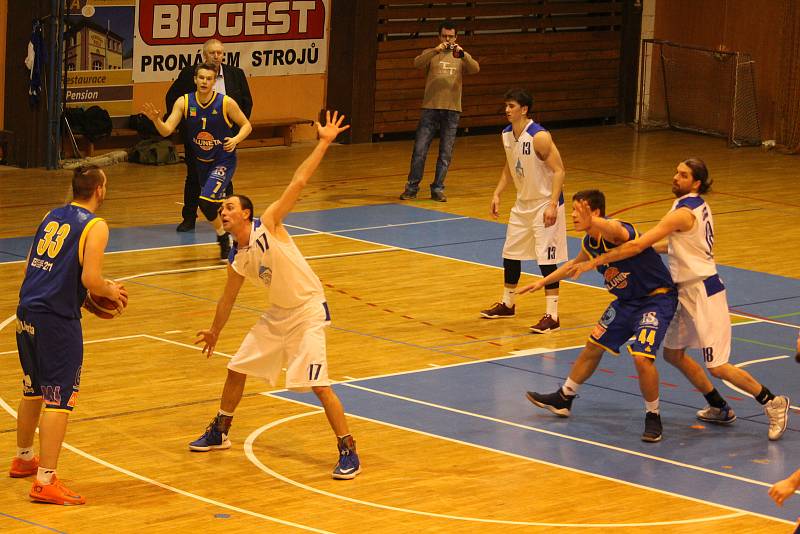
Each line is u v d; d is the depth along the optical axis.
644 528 13.94
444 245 29.78
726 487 15.39
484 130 49.09
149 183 36.62
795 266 28.61
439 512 14.27
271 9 43.62
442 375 19.83
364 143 45.88
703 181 17.34
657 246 18.12
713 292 17.25
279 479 15.20
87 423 17.03
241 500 14.47
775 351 21.78
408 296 24.98
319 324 15.39
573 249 29.75
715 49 49.97
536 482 15.36
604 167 42.03
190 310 23.30
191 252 28.25
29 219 30.62
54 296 13.96
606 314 17.47
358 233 30.81
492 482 15.32
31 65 36.78
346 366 20.14
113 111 40.50
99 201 14.60
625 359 21.12
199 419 17.36
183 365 19.89
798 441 17.28
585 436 17.19
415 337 22.06
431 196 35.94
